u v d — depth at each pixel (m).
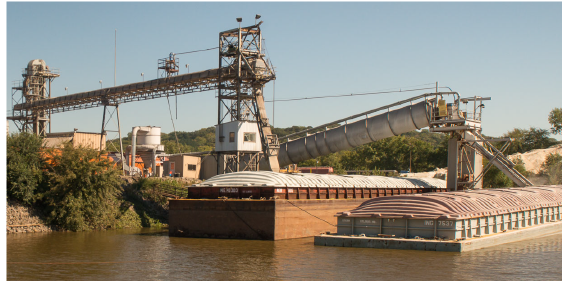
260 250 37.38
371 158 168.88
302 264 30.81
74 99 81.44
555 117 152.88
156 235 48.28
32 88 92.25
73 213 51.66
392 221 36.66
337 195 52.03
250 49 65.50
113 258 34.28
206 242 42.41
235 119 67.25
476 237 36.59
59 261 33.12
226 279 27.12
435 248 33.94
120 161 79.94
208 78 67.38
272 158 65.38
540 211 48.12
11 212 50.41
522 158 124.94
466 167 60.94
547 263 30.16
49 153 54.47
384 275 27.22
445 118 57.88
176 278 27.55
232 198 46.06
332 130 65.75
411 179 68.31
